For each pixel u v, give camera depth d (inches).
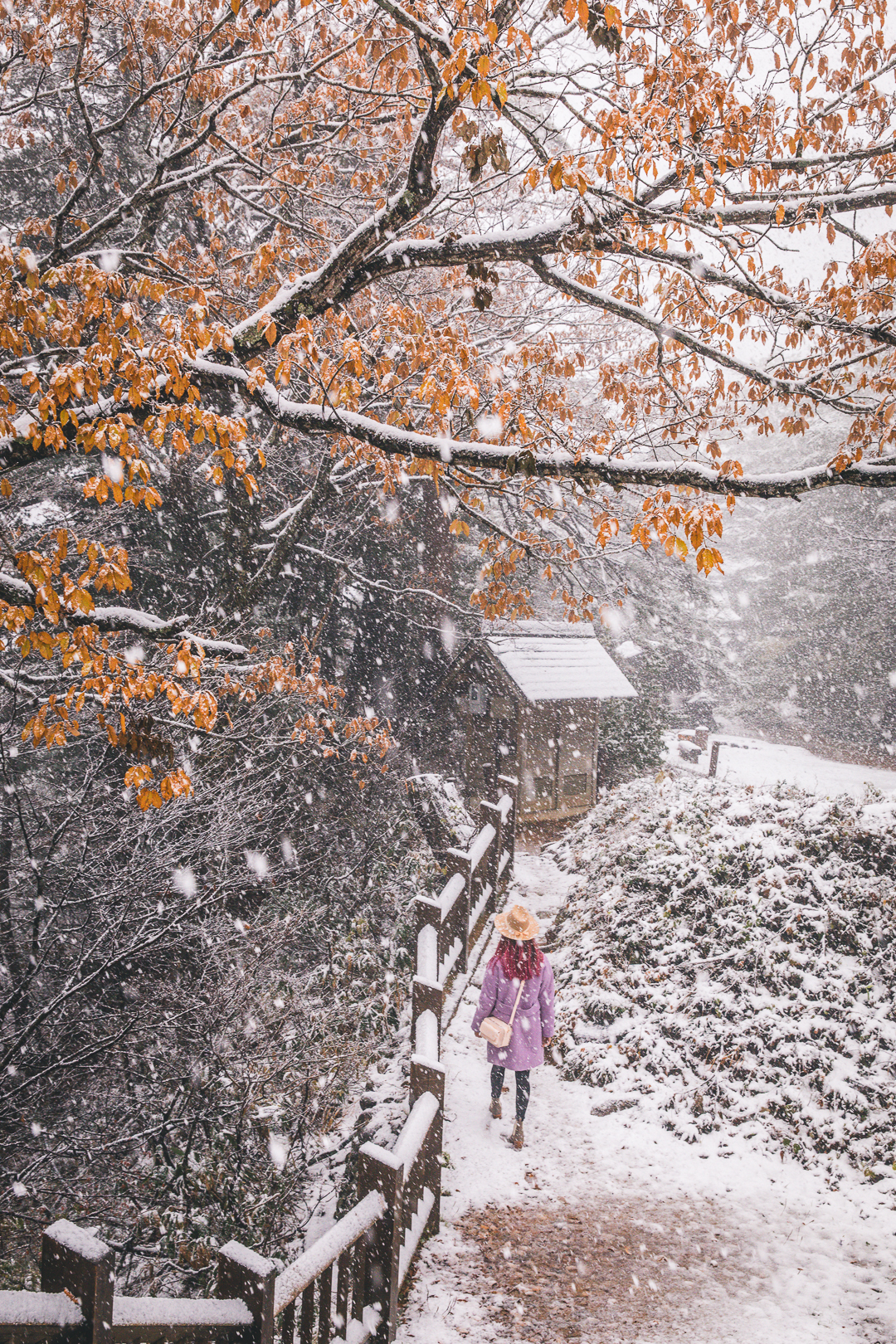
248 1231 185.5
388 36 201.0
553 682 606.9
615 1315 153.1
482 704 650.8
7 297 122.2
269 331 151.9
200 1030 231.8
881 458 144.3
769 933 271.6
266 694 318.0
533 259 165.5
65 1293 84.4
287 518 450.9
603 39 146.4
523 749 622.2
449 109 142.6
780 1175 201.6
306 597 585.9
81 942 247.4
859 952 254.4
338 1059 242.7
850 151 170.2
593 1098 238.8
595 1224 183.6
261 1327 102.8
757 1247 176.6
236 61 209.2
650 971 278.7
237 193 216.7
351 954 318.7
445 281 217.5
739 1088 229.1
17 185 410.6
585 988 284.0
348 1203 187.2
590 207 149.8
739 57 187.2
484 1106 231.8
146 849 256.2
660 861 324.2
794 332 192.1
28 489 337.1
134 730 155.2
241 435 133.0
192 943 265.3
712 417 218.7
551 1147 214.7
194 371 150.8
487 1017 216.7
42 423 135.7
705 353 163.2
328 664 639.8
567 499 345.1
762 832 311.0
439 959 247.9
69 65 335.9
